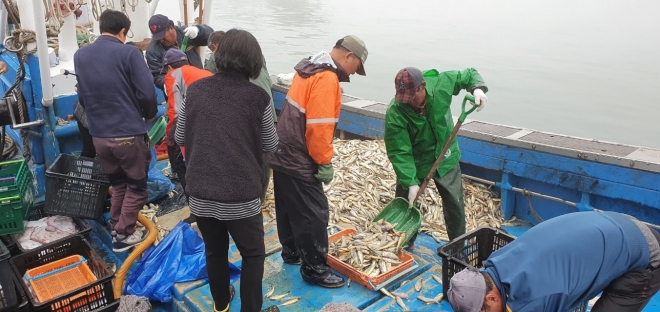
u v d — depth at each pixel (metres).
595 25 40.75
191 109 2.70
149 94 3.71
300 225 3.37
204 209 2.75
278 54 24.81
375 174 5.34
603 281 2.39
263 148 2.83
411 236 3.82
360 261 3.69
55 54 5.22
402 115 3.57
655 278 2.50
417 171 3.88
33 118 4.59
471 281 2.30
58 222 4.23
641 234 2.48
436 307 3.37
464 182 5.16
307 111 3.08
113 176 3.92
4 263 3.20
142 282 3.66
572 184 4.29
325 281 3.54
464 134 4.91
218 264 3.03
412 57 25.98
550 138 4.64
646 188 3.91
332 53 3.22
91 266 3.86
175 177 5.18
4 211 3.83
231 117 2.64
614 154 4.11
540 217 4.71
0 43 5.96
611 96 20.69
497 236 3.59
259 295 3.00
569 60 26.69
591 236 2.38
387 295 3.48
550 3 62.50
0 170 4.08
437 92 3.54
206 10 5.96
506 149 4.64
